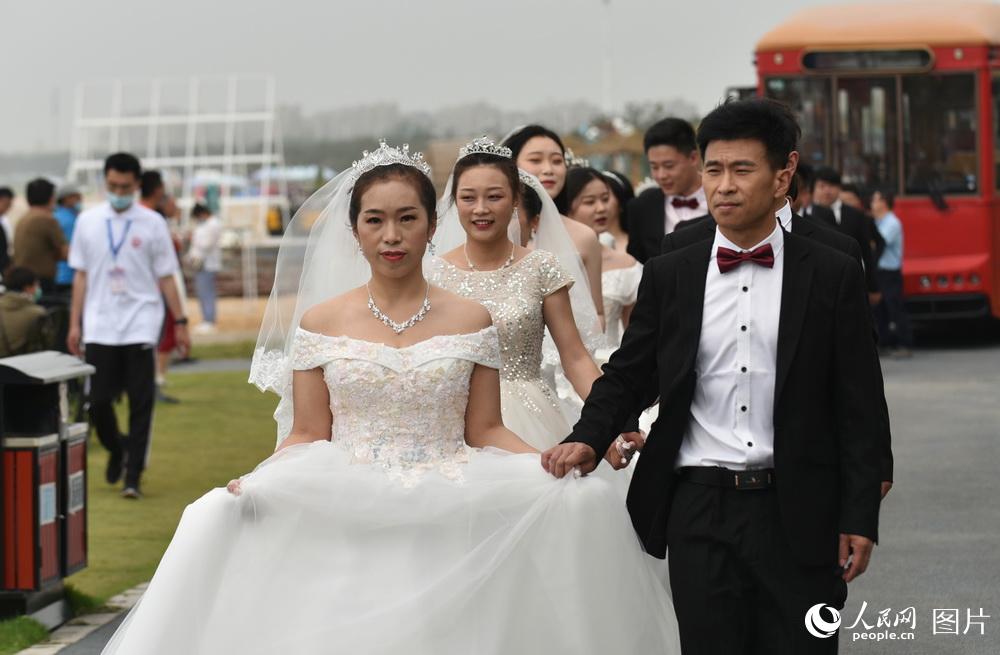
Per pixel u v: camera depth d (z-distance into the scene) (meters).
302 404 7.93
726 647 7.21
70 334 17.23
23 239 24.94
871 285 24.38
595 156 56.81
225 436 22.39
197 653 7.33
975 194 30.42
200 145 66.00
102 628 11.45
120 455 17.83
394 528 7.56
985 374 26.28
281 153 66.81
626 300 13.22
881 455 7.21
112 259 16.94
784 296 7.24
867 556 7.03
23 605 11.37
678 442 7.37
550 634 7.54
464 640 7.45
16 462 11.42
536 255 10.24
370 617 7.41
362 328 7.82
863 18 30.91
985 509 15.07
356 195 7.76
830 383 7.26
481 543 7.56
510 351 10.05
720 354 7.30
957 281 30.52
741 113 7.22
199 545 7.42
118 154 16.88
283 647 7.37
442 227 11.03
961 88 30.34
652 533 7.47
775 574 7.16
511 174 10.12
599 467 9.84
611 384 7.66
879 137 30.56
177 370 32.03
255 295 50.97
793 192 9.19
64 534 11.91
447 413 7.79
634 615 7.67
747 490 7.23
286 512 7.54
